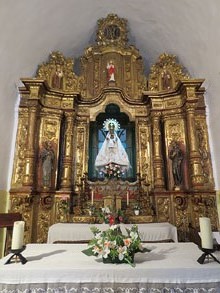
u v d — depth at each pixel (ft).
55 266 7.13
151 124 24.14
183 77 24.26
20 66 20.93
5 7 15.60
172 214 20.67
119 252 7.26
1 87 18.74
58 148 22.52
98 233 8.02
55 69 24.72
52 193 20.74
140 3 23.22
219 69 19.42
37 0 18.22
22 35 18.98
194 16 19.66
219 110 20.76
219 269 6.93
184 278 6.82
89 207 20.35
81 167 23.08
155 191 21.20
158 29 24.64
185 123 23.00
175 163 21.97
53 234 16.08
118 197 19.98
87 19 24.79
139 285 6.80
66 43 25.14
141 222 19.02
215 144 21.54
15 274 6.78
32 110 21.57
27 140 20.88
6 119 20.12
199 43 20.77
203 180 20.52
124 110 24.82
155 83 25.36
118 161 23.32
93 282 6.78
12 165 20.88
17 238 7.68
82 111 24.72
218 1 16.46
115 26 26.37
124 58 26.48
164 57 25.67
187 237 19.80
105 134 25.50
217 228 19.54
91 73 25.94
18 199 19.33
